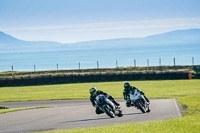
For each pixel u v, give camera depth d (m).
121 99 77.31
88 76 135.62
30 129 38.16
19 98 89.25
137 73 134.25
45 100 83.00
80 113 51.38
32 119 46.62
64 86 120.38
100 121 41.41
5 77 136.88
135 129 31.03
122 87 107.12
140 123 35.34
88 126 37.88
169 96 78.69
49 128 38.19
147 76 133.25
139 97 43.19
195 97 65.50
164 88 99.00
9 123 43.56
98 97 41.03
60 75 135.38
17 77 135.38
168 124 33.56
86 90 103.44
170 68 147.25
